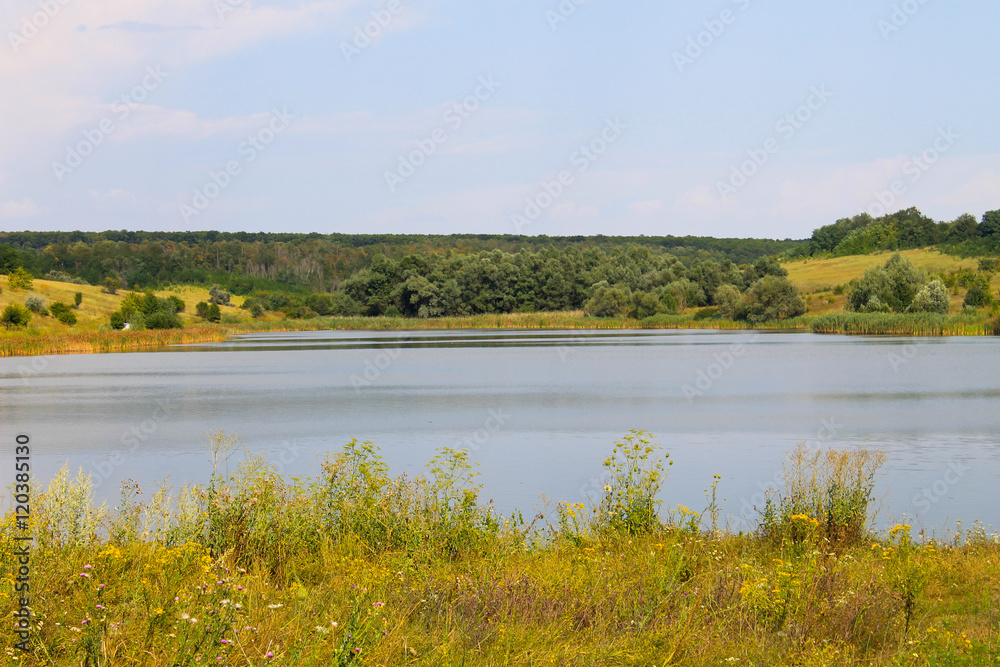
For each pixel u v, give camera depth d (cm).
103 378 5131
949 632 754
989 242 15538
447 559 1025
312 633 709
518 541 1156
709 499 1808
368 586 817
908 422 3061
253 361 6562
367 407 3603
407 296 14838
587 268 15325
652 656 702
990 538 1366
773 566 986
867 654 733
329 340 10194
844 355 6525
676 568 911
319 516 1116
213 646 647
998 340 8325
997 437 2703
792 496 1348
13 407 3675
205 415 3378
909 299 10725
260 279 18488
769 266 14738
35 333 8831
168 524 1087
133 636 678
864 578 923
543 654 687
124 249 17600
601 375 5069
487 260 14688
